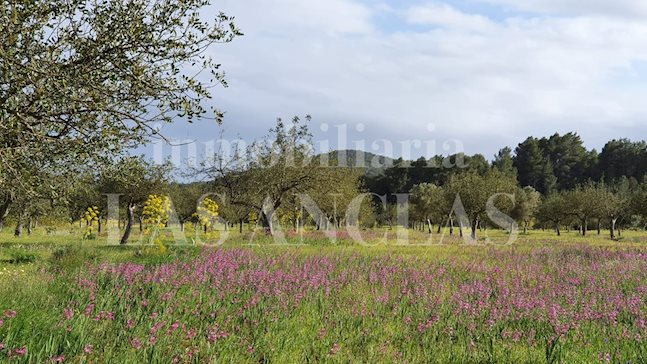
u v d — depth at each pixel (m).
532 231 90.75
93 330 7.34
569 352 7.88
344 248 27.75
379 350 7.78
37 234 47.81
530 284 14.64
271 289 11.80
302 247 27.78
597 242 43.31
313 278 12.89
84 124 7.57
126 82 7.84
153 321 8.25
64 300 9.72
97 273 13.09
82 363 5.83
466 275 17.08
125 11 7.57
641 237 59.31
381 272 15.73
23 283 11.59
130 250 24.31
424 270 16.92
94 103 7.22
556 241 44.38
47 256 20.44
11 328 6.55
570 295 12.24
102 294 10.52
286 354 7.32
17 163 7.81
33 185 9.31
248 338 7.86
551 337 8.40
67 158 9.35
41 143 7.76
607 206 70.06
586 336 8.89
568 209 74.56
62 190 10.21
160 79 7.89
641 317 9.76
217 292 11.14
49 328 7.04
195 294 10.84
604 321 9.86
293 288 11.97
